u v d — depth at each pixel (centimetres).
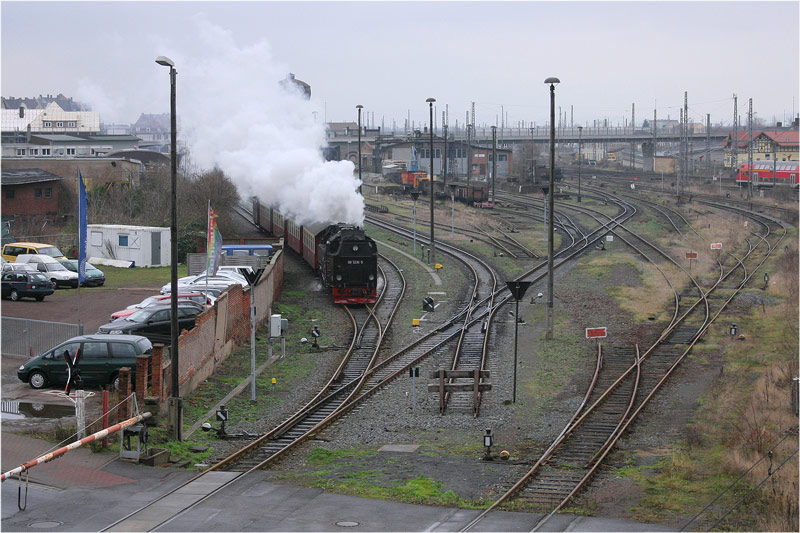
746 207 10494
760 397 3206
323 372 3756
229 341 3997
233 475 2431
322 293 5669
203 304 4222
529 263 6800
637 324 4769
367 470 2502
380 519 2092
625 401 3312
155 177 8381
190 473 2450
